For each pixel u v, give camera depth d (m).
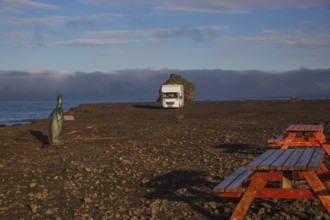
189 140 20.61
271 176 8.57
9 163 14.89
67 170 13.00
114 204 8.99
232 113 43.31
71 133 24.78
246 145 17.98
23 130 26.88
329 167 11.95
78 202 9.26
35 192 10.30
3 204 9.26
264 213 7.76
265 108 51.31
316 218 7.41
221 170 12.12
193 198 9.16
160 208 8.44
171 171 12.41
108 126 29.83
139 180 11.34
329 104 57.81
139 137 22.59
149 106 65.31
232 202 8.68
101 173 12.46
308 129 13.56
